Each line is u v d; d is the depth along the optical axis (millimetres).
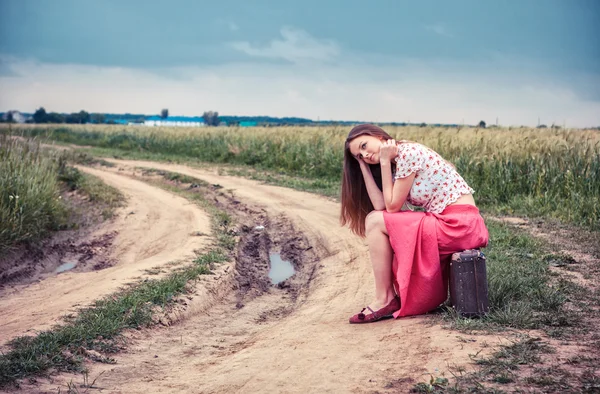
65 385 4172
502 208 11867
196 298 6707
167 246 9992
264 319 6336
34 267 9664
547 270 6578
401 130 19234
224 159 24266
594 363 3627
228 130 29781
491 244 8148
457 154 14969
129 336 5426
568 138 14117
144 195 15719
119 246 10711
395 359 4090
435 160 4969
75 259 10281
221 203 14227
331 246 9320
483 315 4730
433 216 4914
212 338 5609
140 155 28594
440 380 3518
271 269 8773
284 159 21422
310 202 13391
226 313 6582
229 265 8203
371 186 5199
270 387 3928
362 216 5535
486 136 15820
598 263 7059
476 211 4957
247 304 6988
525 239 8352
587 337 4203
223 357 4891
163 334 5680
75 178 17344
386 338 4574
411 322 4863
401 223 4926
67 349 4863
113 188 16562
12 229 10023
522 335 4234
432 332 4473
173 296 6559
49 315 5895
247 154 23547
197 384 4215
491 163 13672
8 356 4555
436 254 4867
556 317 4684
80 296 6676
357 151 5129
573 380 3381
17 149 13281
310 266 8609
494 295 5047
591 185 11625
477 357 3869
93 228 12289
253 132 26953
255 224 11742
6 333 5359
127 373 4539
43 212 11711
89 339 5137
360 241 9375
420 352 4121
